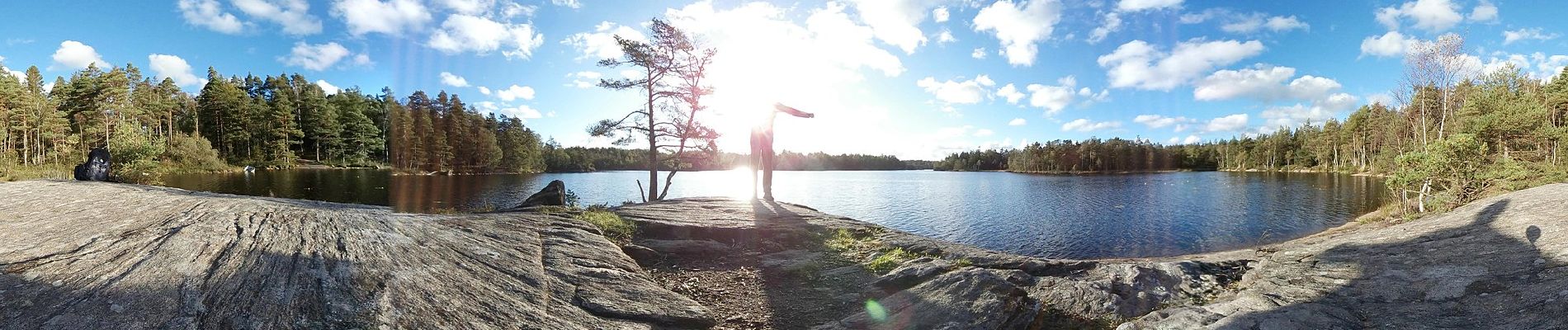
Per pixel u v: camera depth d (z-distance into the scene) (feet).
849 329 13.99
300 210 18.84
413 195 113.70
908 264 19.83
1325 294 15.44
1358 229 48.47
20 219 15.99
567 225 23.98
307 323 9.54
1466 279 14.98
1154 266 19.20
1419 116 106.22
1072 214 79.71
